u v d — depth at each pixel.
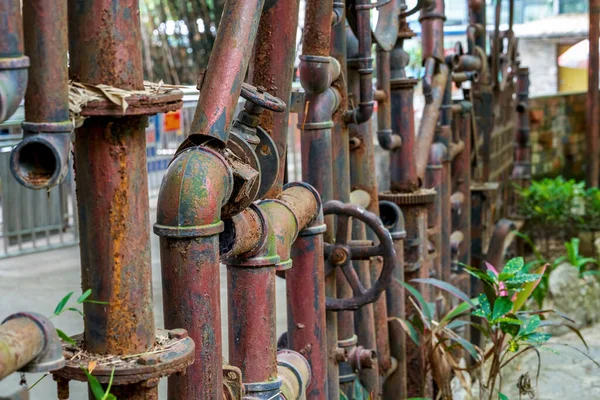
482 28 5.16
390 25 3.50
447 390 3.33
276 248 2.16
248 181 1.76
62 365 1.36
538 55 16.33
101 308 1.55
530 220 7.02
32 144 1.33
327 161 2.76
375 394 3.33
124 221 1.54
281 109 1.91
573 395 4.42
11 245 7.08
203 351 1.70
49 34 1.32
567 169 10.31
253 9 1.76
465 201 4.87
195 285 1.67
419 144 3.97
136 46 1.53
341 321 3.05
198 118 1.70
